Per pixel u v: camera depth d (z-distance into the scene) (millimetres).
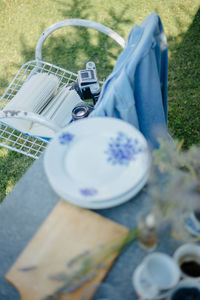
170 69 2902
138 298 762
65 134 991
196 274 734
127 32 3379
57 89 1832
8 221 925
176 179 679
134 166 910
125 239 709
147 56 1111
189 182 662
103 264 792
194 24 3316
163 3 3627
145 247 792
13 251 870
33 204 952
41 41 1766
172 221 720
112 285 787
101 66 3068
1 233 902
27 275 789
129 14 3576
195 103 2590
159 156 821
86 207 874
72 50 3264
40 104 1650
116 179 889
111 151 952
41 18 3670
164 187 769
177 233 806
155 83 1214
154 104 1264
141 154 918
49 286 770
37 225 912
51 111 1638
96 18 3584
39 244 836
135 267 811
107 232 844
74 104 1689
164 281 674
